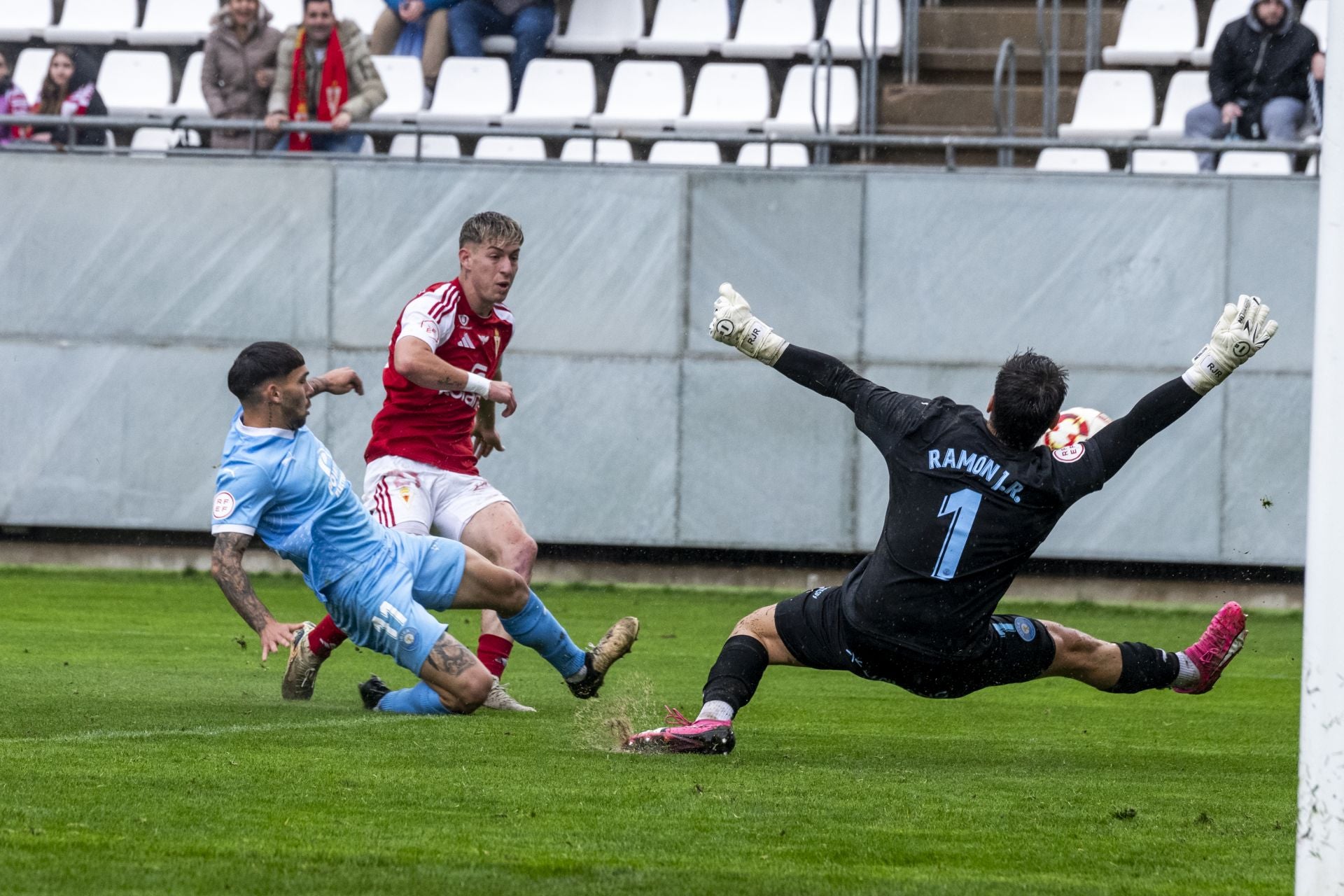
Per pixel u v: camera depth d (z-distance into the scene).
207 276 38.19
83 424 38.53
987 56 47.12
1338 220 8.20
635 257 37.34
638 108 46.31
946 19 47.72
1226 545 36.12
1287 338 35.88
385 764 13.95
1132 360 36.34
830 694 22.22
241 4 40.72
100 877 9.44
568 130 37.25
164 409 38.34
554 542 37.72
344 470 38.03
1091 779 14.52
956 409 14.47
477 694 17.52
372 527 17.25
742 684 15.26
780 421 37.03
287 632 16.20
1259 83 40.56
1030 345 36.59
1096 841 11.40
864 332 37.03
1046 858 10.75
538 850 10.54
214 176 38.09
